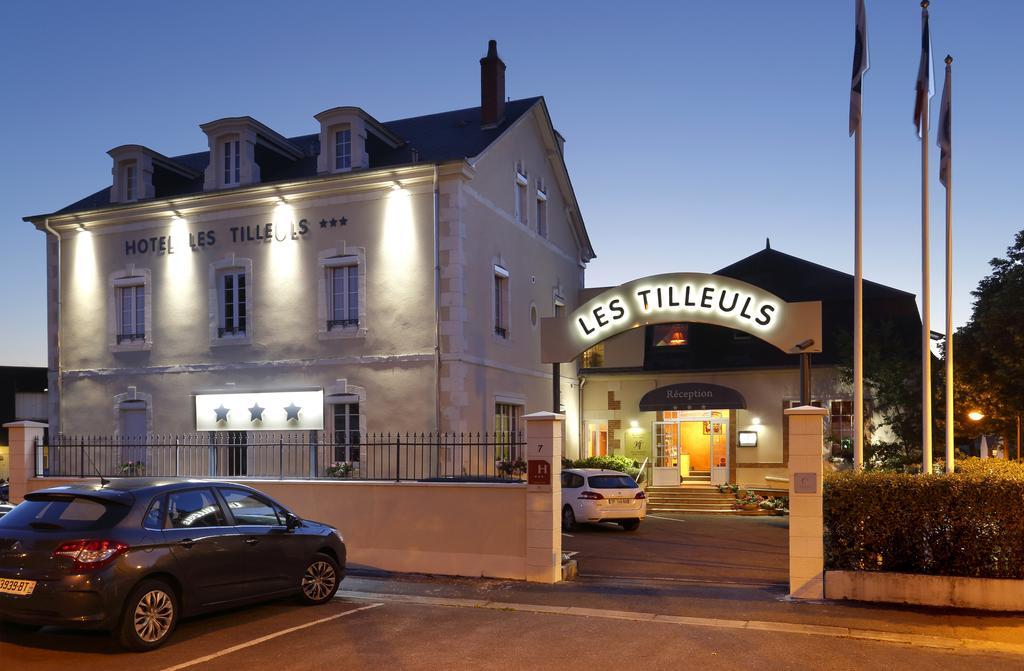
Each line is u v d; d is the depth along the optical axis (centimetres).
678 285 1731
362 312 1961
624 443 2725
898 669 754
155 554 812
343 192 1997
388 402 1920
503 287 2195
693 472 2667
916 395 2325
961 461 1452
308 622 921
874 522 1021
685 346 2716
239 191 2050
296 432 1992
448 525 1234
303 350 2008
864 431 2433
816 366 2508
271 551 941
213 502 908
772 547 1605
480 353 1992
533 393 2339
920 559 1013
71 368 2244
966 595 975
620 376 2739
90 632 867
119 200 2239
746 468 2561
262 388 2036
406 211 1942
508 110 2388
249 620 930
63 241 2280
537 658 779
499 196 2159
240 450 2050
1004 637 865
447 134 2261
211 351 2097
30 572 773
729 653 799
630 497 1872
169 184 2295
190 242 2139
